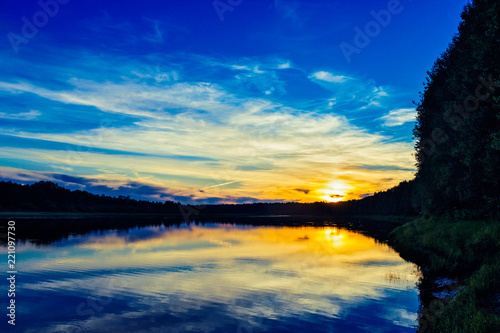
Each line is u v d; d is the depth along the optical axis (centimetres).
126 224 8775
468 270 1603
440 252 2083
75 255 2886
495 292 1069
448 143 2441
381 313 1297
